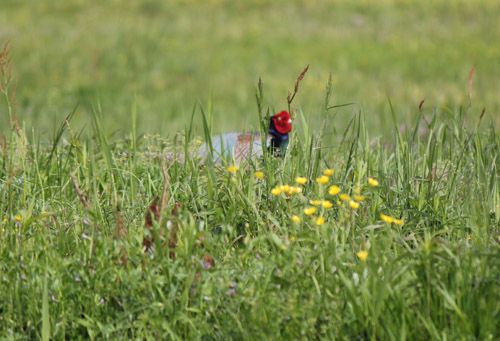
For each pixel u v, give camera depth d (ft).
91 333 26.91
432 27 158.20
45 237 31.58
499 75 120.98
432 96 103.91
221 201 35.68
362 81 116.37
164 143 44.93
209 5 176.14
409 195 37.42
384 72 123.85
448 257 27.30
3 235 31.60
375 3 175.83
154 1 176.96
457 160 40.88
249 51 139.85
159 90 113.60
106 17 163.94
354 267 27.89
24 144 41.01
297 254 28.94
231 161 40.40
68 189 39.73
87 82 117.60
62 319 27.43
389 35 152.46
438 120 49.52
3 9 169.99
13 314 28.48
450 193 37.52
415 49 141.28
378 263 27.66
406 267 26.43
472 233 33.30
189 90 112.68
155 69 125.70
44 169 42.06
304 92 108.06
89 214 31.55
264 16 167.63
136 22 160.25
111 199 36.29
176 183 37.06
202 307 27.35
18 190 39.22
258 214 33.01
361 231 31.01
